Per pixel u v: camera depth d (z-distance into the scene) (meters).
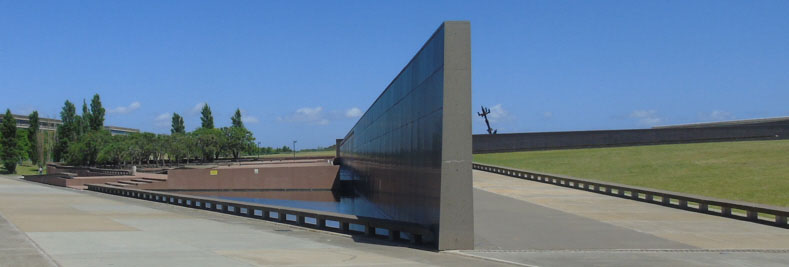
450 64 13.02
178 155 92.00
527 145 60.53
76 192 35.16
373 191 31.88
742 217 18.20
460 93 12.98
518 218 18.34
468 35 13.10
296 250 11.73
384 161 26.69
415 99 17.86
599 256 11.73
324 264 9.78
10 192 31.52
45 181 52.12
